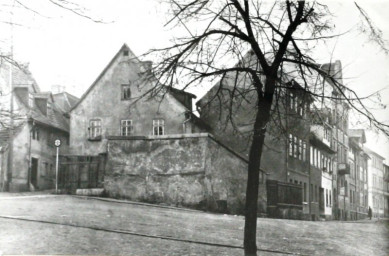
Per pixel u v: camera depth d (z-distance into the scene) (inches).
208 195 1095.6
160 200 1108.5
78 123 1619.1
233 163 1124.5
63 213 817.5
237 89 498.6
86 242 577.0
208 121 1461.6
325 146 1887.3
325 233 885.2
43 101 1902.1
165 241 624.4
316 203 1776.6
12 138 1667.1
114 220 771.4
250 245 452.4
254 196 461.1
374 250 709.3
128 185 1129.4
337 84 447.5
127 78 1592.0
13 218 721.6
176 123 1526.8
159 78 463.8
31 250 518.3
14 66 527.8
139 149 1134.4
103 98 1610.5
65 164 1230.3
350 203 2359.7
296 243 715.4
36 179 1797.5
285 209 1275.8
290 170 1485.0
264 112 462.3
